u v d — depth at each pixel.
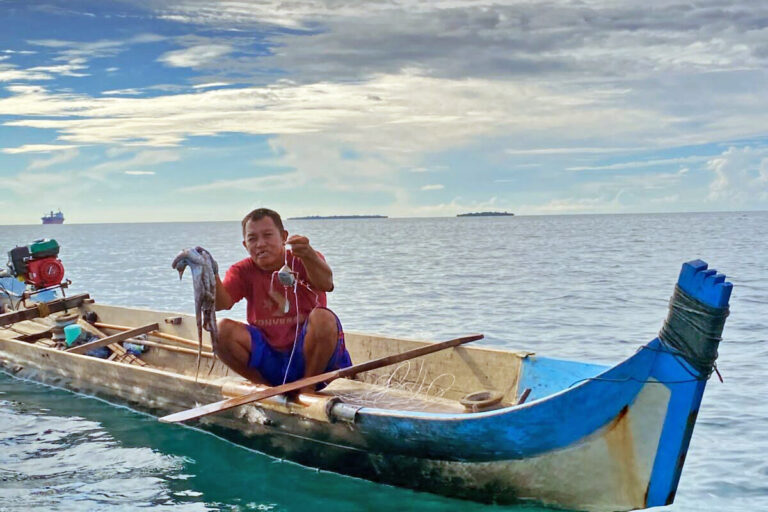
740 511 5.18
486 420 4.89
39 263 9.91
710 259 26.81
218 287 5.63
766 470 5.87
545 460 4.91
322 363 5.91
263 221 5.84
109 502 5.39
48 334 9.53
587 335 11.74
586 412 4.74
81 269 27.11
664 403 4.66
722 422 7.02
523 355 6.33
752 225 78.38
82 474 5.92
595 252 33.38
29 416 7.34
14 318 9.22
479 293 17.64
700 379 4.54
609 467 4.82
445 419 5.01
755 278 19.19
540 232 70.88
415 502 5.36
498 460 5.01
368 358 7.44
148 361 8.84
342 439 5.60
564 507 5.00
